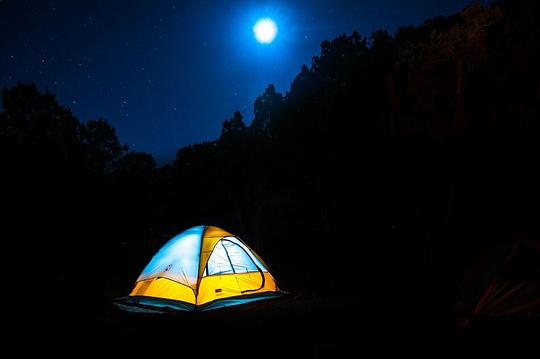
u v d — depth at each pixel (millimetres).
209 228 9961
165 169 25672
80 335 6910
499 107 13969
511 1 16047
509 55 13852
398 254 15023
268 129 24344
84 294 12797
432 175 15789
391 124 16609
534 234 6574
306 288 12633
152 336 6555
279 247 21391
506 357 4738
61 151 19062
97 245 19062
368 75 19484
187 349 5754
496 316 6238
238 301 8859
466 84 14469
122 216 21703
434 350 5117
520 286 6285
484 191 14219
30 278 14031
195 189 24828
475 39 14859
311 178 21188
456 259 12195
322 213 20047
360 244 17188
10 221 15898
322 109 21141
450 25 19031
